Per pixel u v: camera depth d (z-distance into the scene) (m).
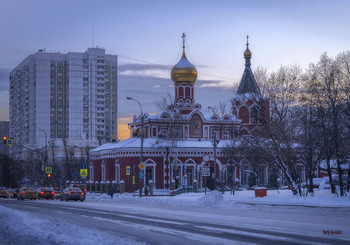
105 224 21.05
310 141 36.62
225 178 68.31
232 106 86.00
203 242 14.80
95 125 163.00
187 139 83.38
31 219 21.33
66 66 162.88
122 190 71.62
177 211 29.17
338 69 37.94
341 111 36.56
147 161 77.50
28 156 153.38
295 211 27.27
